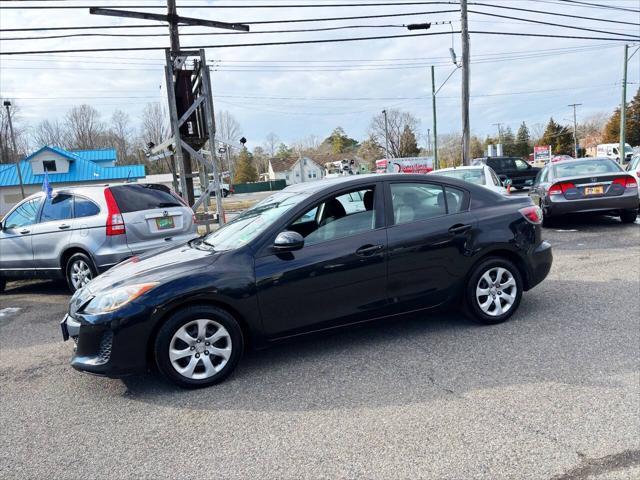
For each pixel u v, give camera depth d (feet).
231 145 39.34
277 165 320.29
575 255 25.43
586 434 9.03
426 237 14.15
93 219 21.94
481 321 15.11
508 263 15.21
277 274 12.68
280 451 9.17
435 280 14.35
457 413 10.08
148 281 12.12
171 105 36.32
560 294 18.29
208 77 37.32
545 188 33.47
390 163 120.57
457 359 12.82
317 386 11.83
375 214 13.98
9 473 9.01
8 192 143.43
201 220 37.76
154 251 15.52
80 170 149.89
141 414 11.06
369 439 9.35
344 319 13.51
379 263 13.62
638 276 20.21
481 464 8.34
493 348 13.39
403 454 8.78
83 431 10.46
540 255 15.74
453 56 62.34
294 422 10.22
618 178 31.32
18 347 16.74
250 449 9.32
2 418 11.31
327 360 13.38
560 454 8.50
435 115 102.58
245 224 14.56
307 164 322.14
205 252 13.43
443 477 8.07
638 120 229.25
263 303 12.60
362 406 10.68
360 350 13.93
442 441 9.11
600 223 35.70
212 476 8.54
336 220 13.69
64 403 11.94
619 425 9.25
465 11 59.31
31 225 23.84
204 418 10.67
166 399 11.74
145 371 12.03
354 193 13.98
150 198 23.35
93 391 12.54
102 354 11.94
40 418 11.19
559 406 10.09
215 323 12.29
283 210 13.61
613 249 26.23
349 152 351.46
